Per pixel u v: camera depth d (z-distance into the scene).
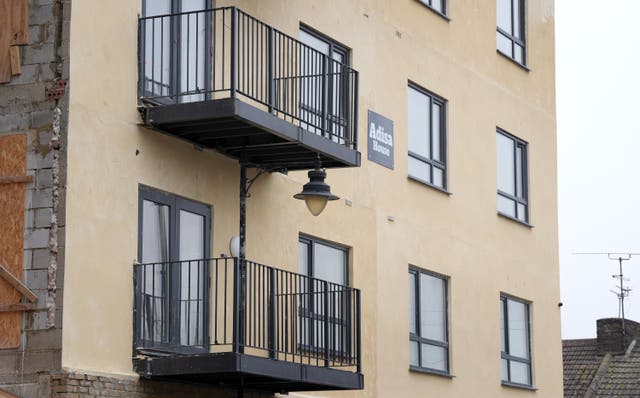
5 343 20.41
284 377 22.78
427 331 30.25
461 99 32.47
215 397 23.55
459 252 31.67
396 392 28.59
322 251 27.00
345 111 25.50
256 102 24.70
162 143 22.58
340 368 26.78
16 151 20.81
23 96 20.94
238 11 22.42
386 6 29.67
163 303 22.25
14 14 21.16
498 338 33.03
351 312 25.94
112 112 21.48
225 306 22.14
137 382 21.47
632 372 48.97
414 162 30.34
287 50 24.86
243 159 23.97
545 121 36.59
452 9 32.47
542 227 35.84
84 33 21.09
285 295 23.77
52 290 20.30
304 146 23.62
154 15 22.66
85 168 20.88
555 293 36.19
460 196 32.00
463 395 31.20
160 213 22.55
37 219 20.58
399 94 29.89
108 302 21.09
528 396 34.19
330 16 27.64
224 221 24.00
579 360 50.56
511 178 34.72
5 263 20.58
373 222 28.47
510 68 35.06
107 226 21.22
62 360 20.11
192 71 23.39
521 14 36.19
